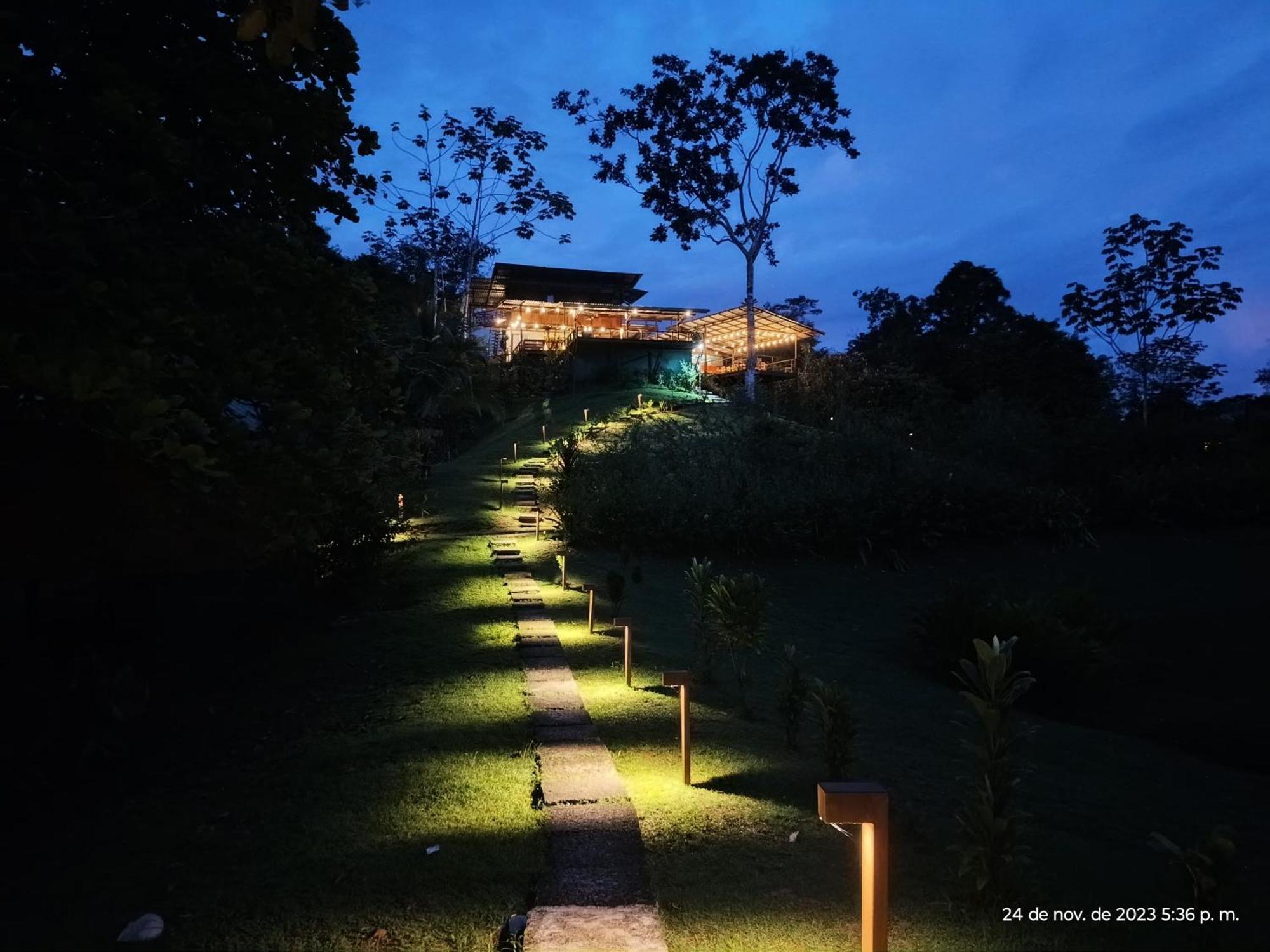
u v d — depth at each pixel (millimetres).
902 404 39719
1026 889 4438
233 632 11680
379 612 13289
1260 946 3936
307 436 6605
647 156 40688
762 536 20391
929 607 15891
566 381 44125
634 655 10977
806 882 4551
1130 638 17172
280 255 6766
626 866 4770
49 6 5578
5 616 9586
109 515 5699
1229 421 38594
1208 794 8242
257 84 6578
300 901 4371
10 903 4496
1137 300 49531
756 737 7758
